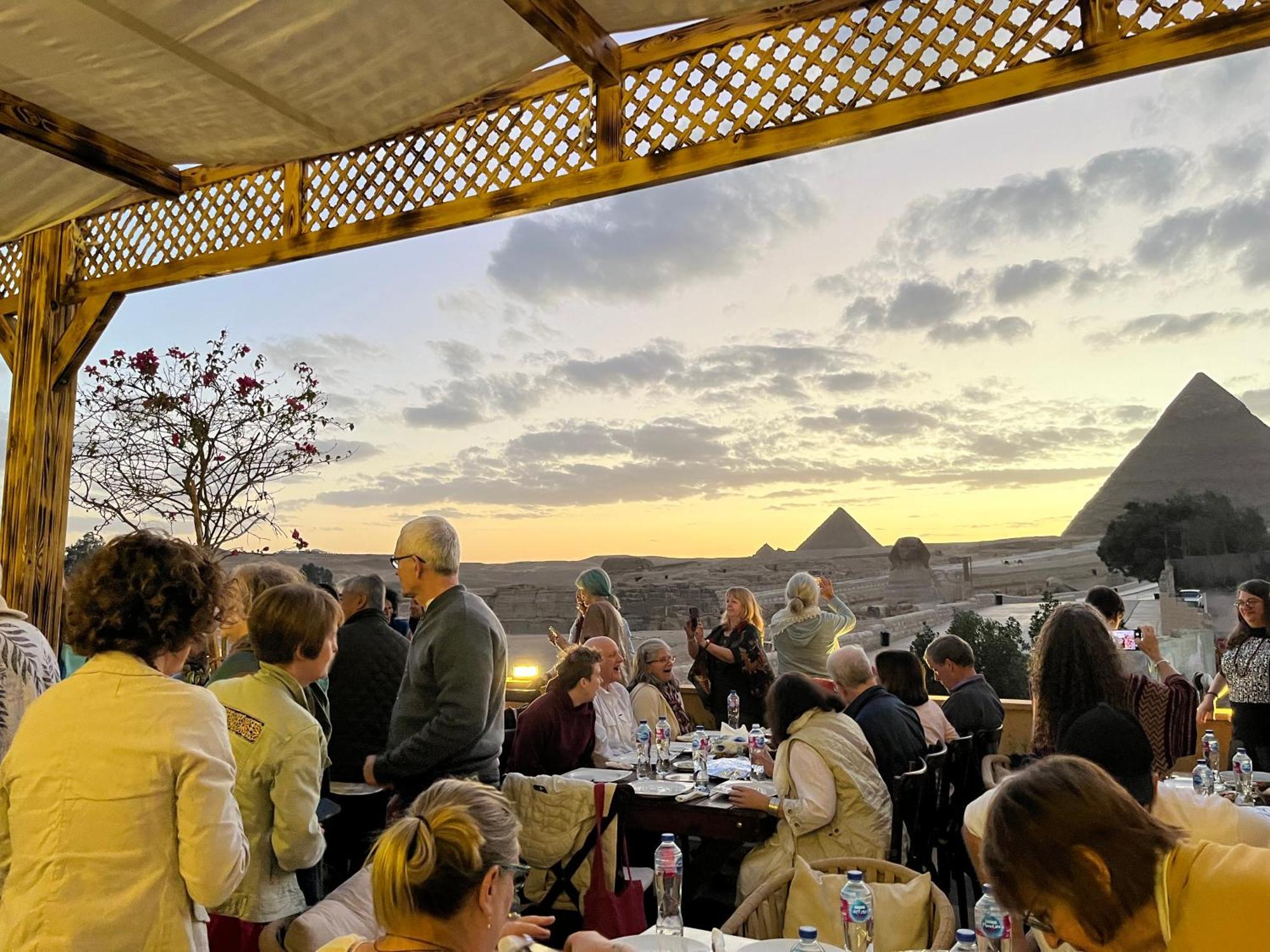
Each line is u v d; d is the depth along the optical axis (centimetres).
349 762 353
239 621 280
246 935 204
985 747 457
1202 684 597
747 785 395
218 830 156
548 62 314
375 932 190
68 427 436
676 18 305
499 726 315
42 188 388
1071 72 249
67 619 164
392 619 617
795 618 616
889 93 276
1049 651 258
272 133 352
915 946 221
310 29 282
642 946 206
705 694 628
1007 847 117
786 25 294
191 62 298
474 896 128
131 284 413
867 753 347
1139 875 112
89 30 277
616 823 296
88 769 152
